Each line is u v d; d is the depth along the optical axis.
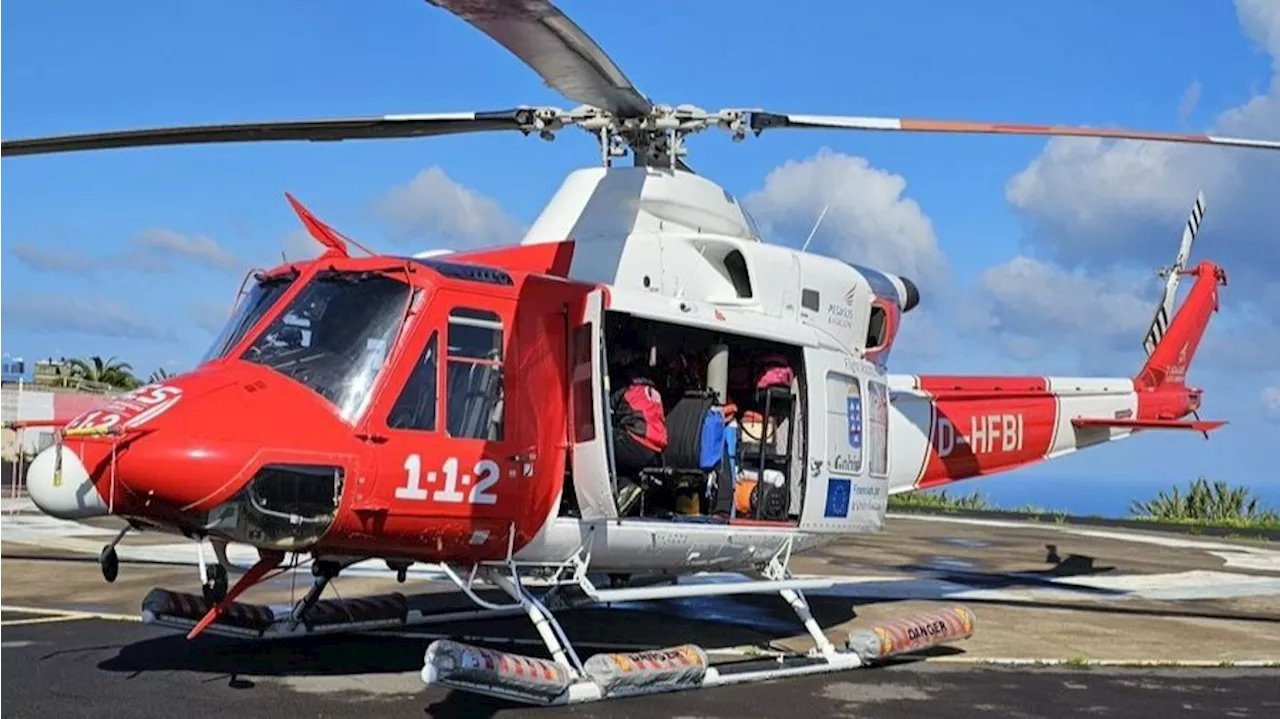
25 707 6.82
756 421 9.39
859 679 8.70
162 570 13.90
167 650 8.77
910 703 7.89
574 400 8.03
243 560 15.23
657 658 7.83
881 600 13.16
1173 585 15.98
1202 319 16.14
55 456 6.44
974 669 9.30
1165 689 8.73
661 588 8.31
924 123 8.30
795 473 9.25
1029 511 34.16
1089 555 20.16
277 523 6.74
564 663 7.48
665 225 9.26
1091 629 11.61
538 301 7.95
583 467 7.91
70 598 11.59
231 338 7.44
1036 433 13.45
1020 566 17.92
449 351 7.46
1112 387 14.59
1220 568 18.59
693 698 7.81
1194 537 25.84
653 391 8.48
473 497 7.43
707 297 9.22
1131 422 13.70
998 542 22.45
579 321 8.09
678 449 8.73
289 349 7.21
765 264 9.27
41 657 8.42
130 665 8.17
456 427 7.40
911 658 9.67
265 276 7.81
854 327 10.24
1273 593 15.36
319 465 6.81
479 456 7.45
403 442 7.14
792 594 9.22
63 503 6.41
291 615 8.97
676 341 9.12
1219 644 10.98
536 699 7.13
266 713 6.86
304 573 13.52
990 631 11.21
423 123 8.01
